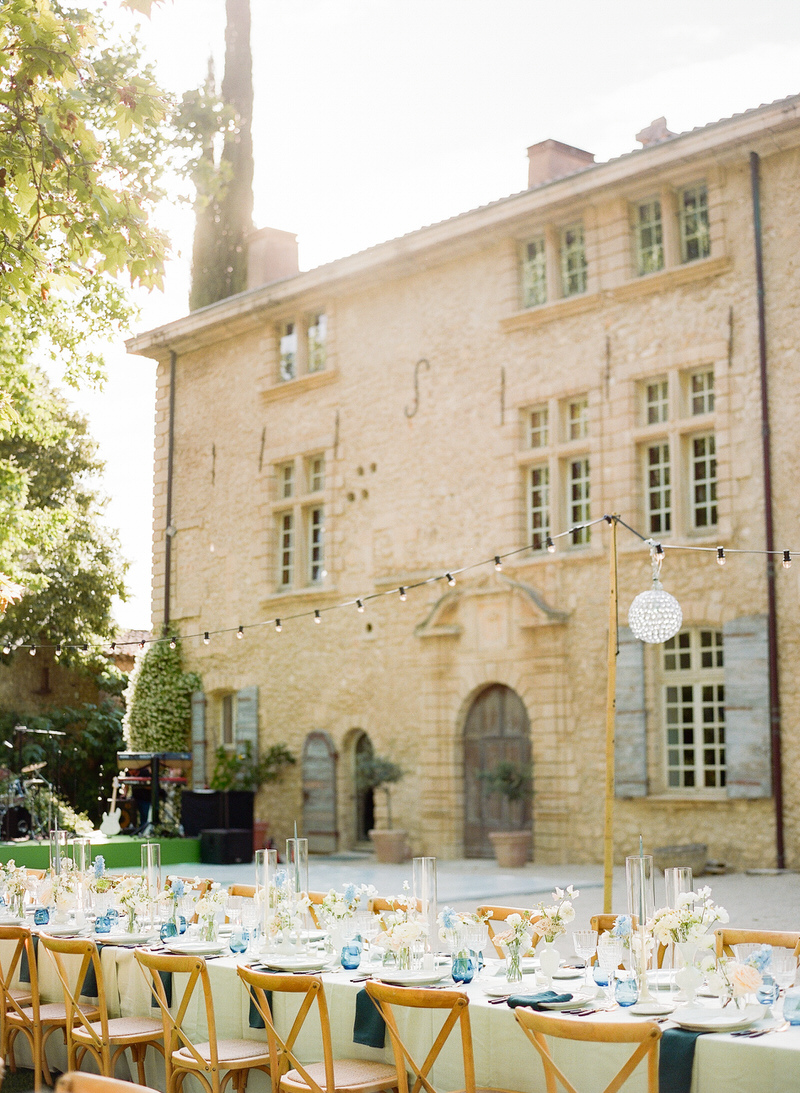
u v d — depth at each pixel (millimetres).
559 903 5246
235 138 24344
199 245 24172
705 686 15070
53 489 26359
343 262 19125
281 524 20734
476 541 17359
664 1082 4117
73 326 14562
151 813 18078
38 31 7020
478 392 17578
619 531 15711
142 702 21859
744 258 14914
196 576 21828
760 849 14023
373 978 5234
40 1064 6207
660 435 15531
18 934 6266
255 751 20219
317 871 16188
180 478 22391
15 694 26328
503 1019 4621
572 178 16219
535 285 17344
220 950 6008
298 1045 5301
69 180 7395
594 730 15758
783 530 14234
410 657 18047
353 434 19328
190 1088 5711
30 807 18844
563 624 16172
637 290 15836
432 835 17328
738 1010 4414
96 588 26031
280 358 20984
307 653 19656
